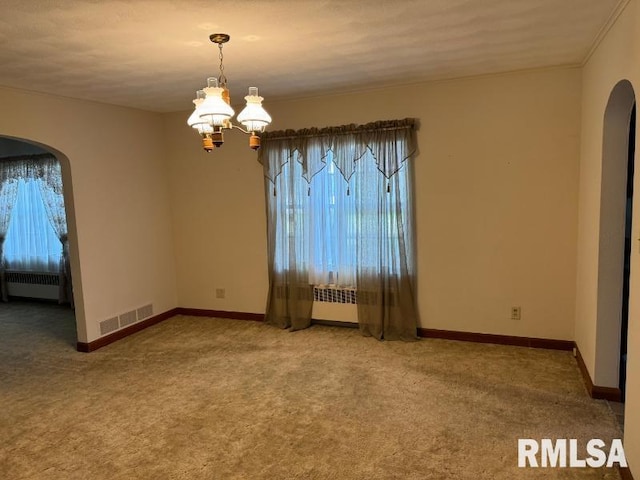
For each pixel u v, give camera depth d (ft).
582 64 12.18
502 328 14.02
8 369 13.24
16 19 7.77
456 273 14.29
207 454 8.77
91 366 13.35
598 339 10.30
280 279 16.21
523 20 8.67
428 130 14.01
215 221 17.38
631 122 10.05
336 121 14.98
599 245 10.10
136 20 7.98
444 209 14.16
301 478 7.97
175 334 16.03
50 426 9.97
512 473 7.95
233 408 10.53
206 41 9.21
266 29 8.66
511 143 13.26
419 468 8.14
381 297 14.71
